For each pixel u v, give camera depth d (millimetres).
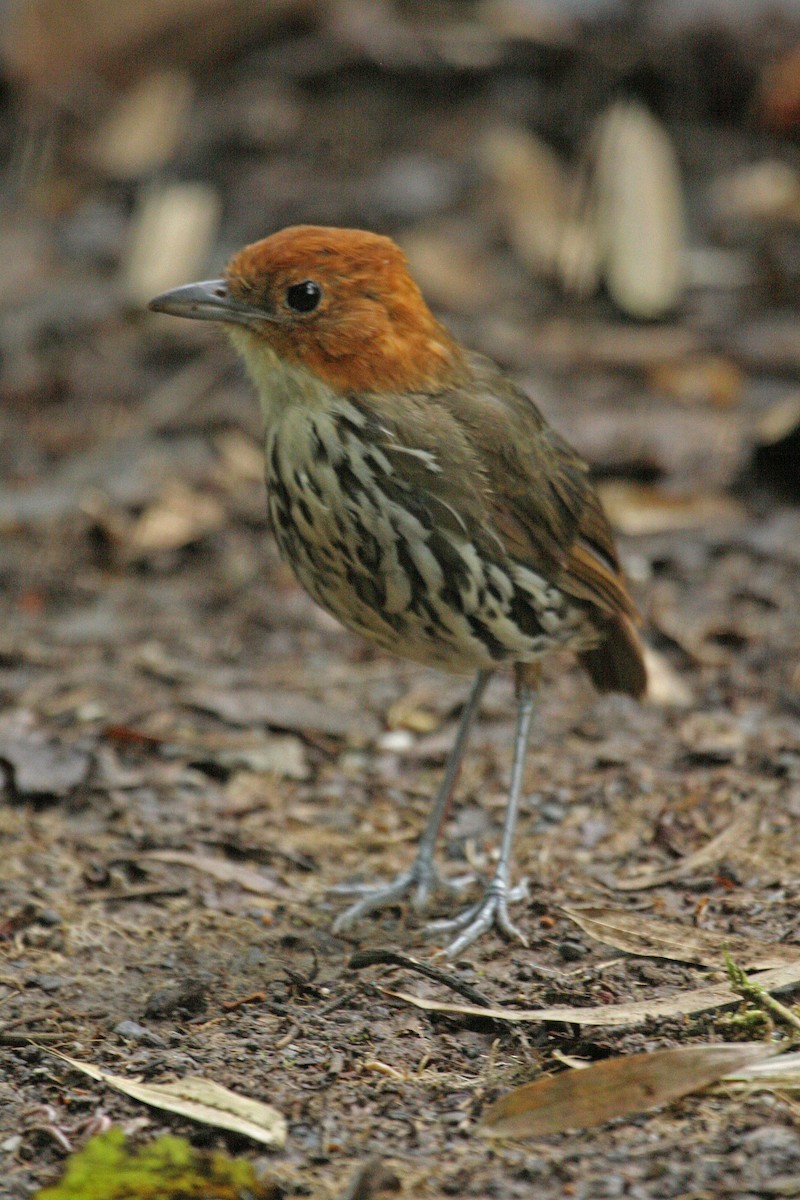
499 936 9117
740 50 20625
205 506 15258
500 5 21969
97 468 15844
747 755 11180
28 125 21156
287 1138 7129
